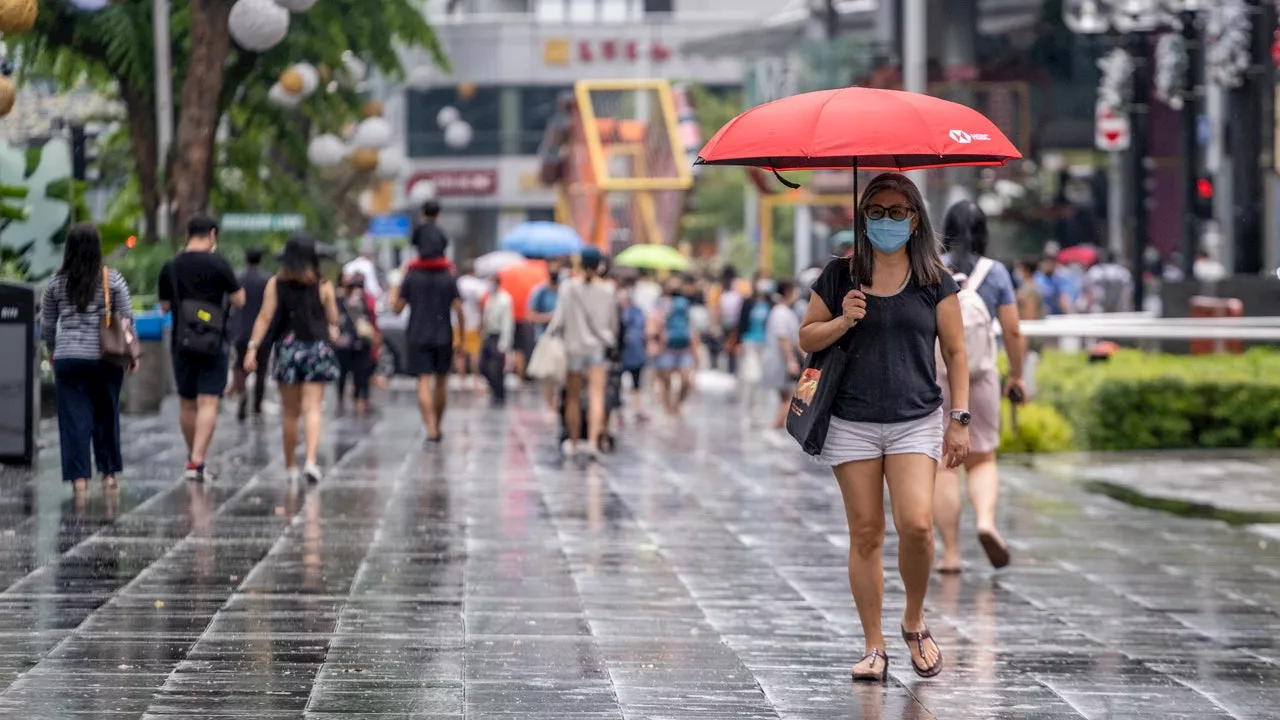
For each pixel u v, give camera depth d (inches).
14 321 1397.6
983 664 799.1
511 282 3255.4
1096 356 1996.8
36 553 1047.0
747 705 702.5
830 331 729.0
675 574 1035.9
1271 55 2546.8
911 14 2615.7
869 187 726.5
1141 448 1889.8
